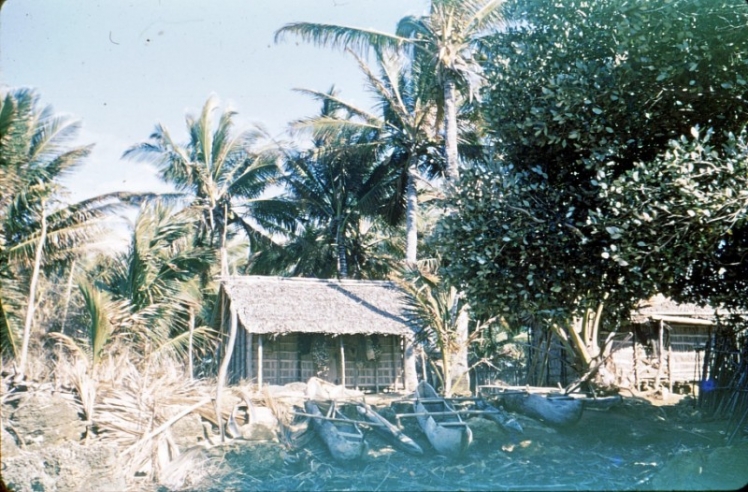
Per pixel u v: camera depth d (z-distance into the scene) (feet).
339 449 39.75
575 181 38.45
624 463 40.50
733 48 32.73
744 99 34.12
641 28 33.24
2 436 36.11
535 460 41.14
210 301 97.04
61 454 35.04
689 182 31.07
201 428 42.73
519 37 39.88
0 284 54.24
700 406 55.01
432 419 43.01
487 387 55.26
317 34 74.69
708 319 74.49
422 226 109.91
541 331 71.46
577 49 36.65
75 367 41.01
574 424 47.06
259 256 106.73
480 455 42.04
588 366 58.18
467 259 37.32
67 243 69.56
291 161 100.99
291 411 46.85
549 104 36.17
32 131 61.26
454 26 69.31
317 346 71.31
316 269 109.29
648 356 74.33
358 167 100.12
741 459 34.94
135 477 37.58
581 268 36.14
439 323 60.64
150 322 61.87
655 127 35.60
